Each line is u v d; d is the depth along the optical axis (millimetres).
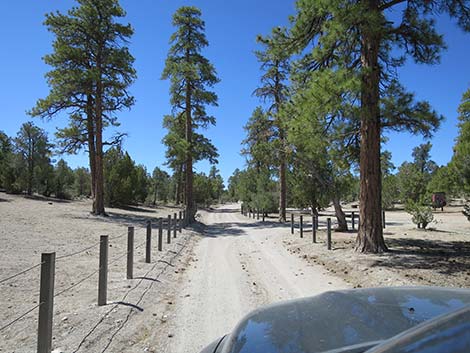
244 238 17609
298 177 20156
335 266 9484
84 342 4402
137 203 47281
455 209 53281
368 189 10875
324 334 2383
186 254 12258
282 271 9117
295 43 11750
